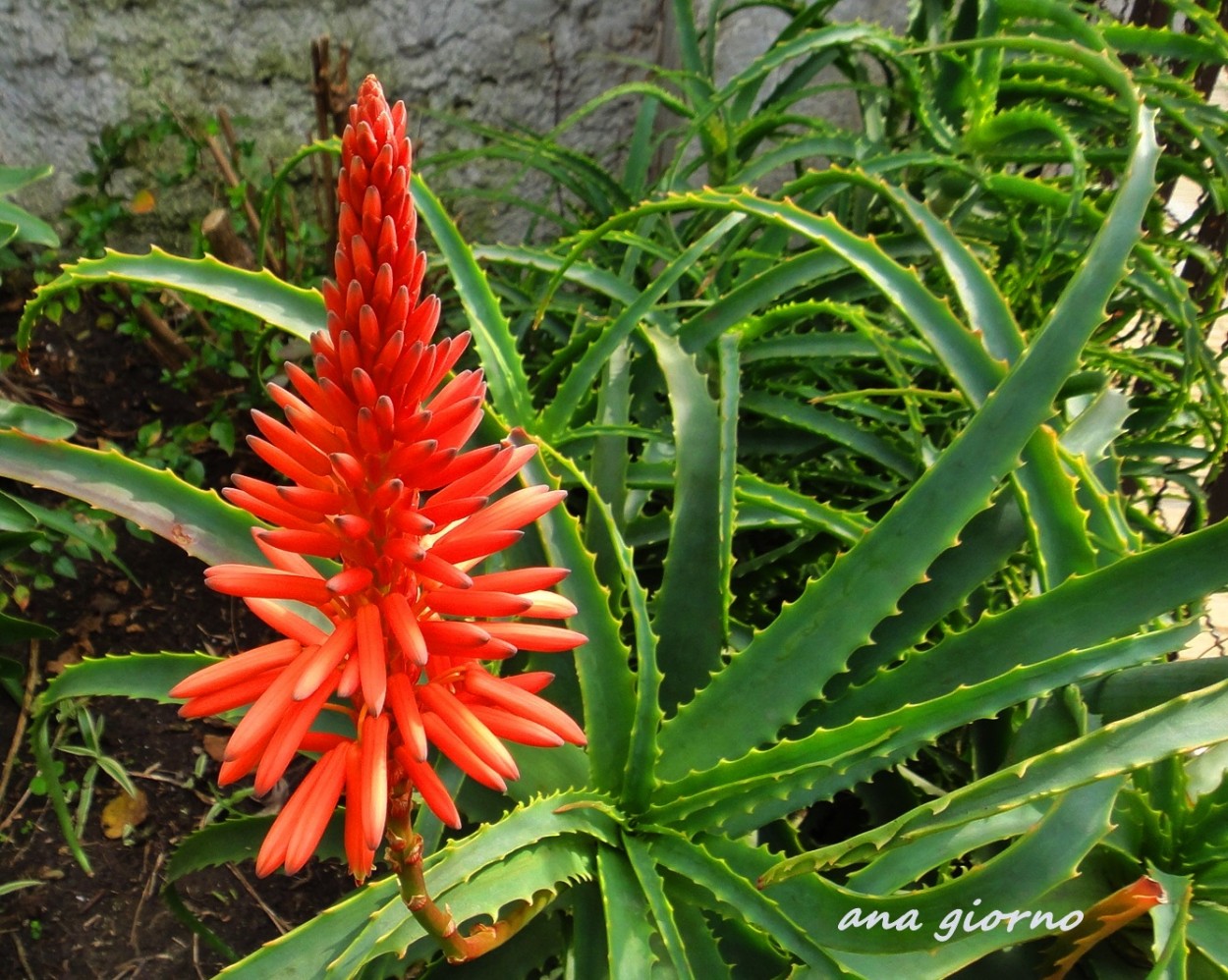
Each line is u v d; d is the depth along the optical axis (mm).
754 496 534
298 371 259
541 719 273
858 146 733
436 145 1005
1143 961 438
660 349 547
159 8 857
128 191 921
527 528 460
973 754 516
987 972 436
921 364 633
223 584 263
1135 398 806
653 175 1118
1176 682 427
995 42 558
